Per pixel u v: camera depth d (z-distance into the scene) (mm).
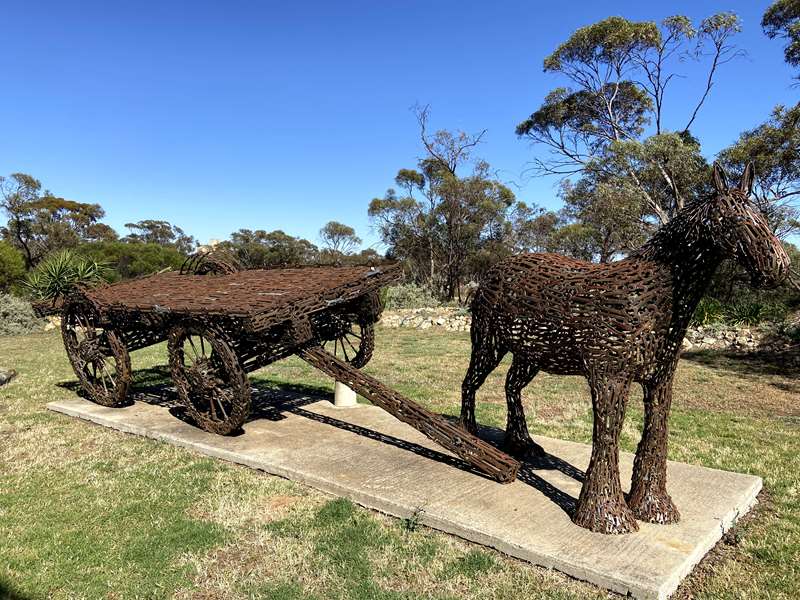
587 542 3469
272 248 48344
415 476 4570
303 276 6090
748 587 3188
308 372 9828
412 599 3064
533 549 3385
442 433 4652
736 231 3049
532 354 3996
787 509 4250
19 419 6719
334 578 3273
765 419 7082
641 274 3471
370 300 6688
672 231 3441
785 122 13750
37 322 18328
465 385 5082
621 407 3574
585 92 22578
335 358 5242
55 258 16156
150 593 3139
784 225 14547
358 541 3674
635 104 23078
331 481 4457
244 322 4891
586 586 3150
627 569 3152
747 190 3156
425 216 32531
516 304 4012
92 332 6996
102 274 16688
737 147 14750
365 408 6879
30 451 5543
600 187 17984
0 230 36469
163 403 7133
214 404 5988
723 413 7418
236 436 5695
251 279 6410
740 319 14133
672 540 3504
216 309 5121
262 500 4324
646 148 16969
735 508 4016
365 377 5082
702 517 3844
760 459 5387
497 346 4754
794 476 4906
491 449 4500
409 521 3891
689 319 3502
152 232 57094
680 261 3387
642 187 18375
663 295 3398
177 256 37281
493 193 31422
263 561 3463
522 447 5047
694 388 9055
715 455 5520
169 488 4566
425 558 3465
